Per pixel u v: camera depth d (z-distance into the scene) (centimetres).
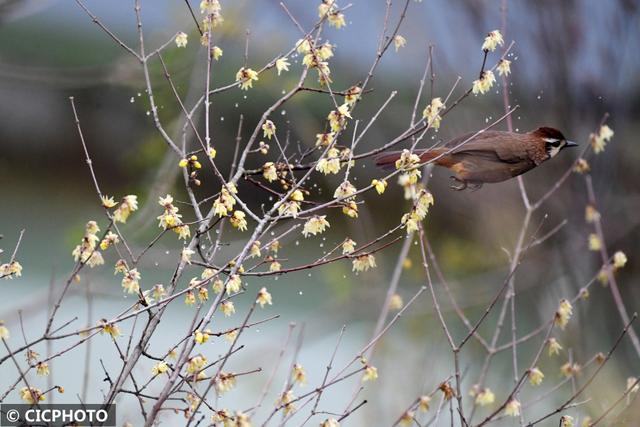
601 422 625
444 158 604
